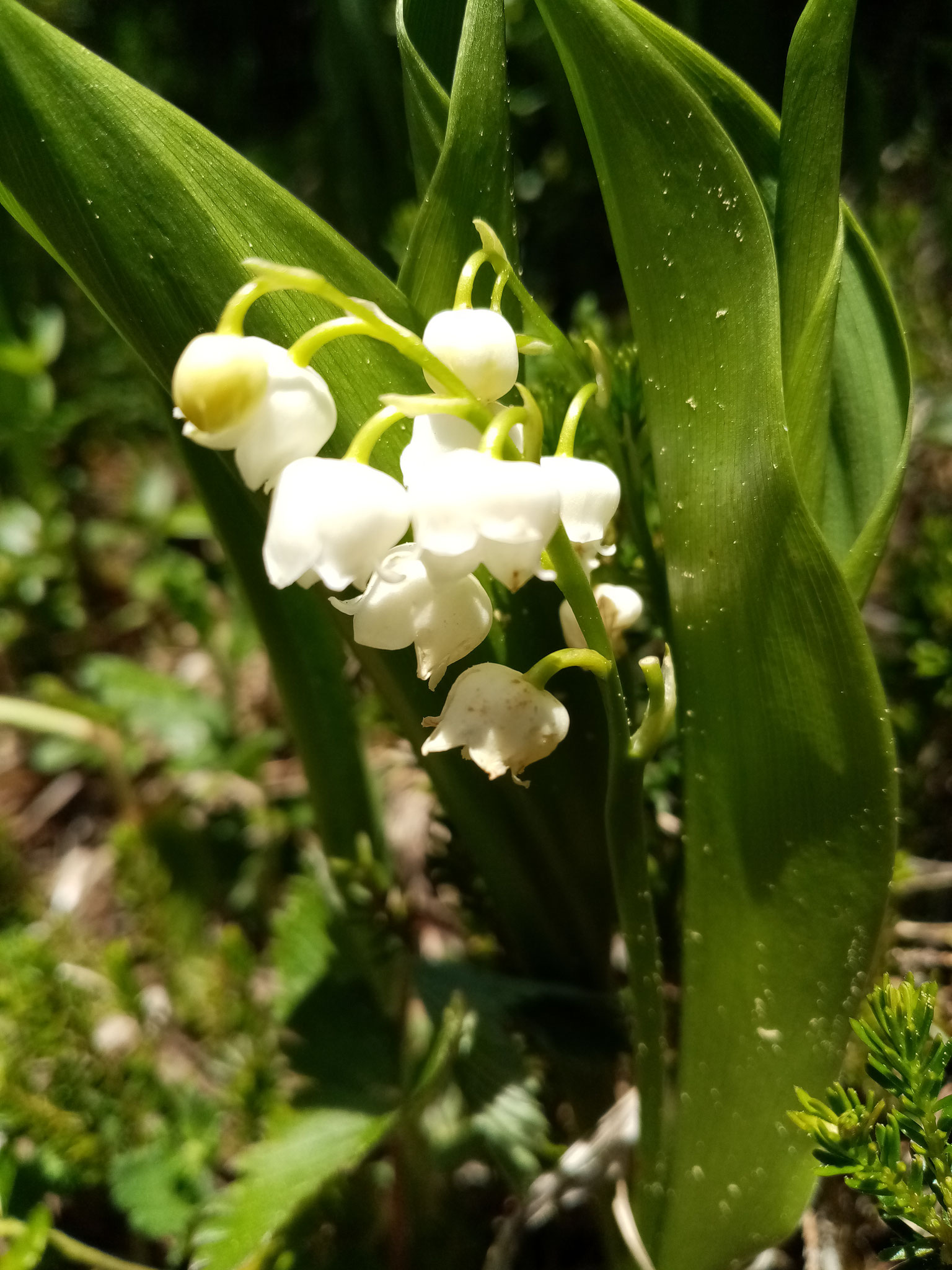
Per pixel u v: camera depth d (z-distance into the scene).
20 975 0.12
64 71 0.07
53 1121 0.11
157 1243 0.12
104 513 0.25
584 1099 0.11
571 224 0.22
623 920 0.08
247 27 0.32
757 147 0.09
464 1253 0.12
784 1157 0.08
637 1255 0.09
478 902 0.12
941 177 0.20
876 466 0.09
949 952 0.12
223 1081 0.13
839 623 0.07
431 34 0.10
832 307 0.08
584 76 0.07
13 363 0.20
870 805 0.08
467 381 0.07
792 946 0.08
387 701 0.10
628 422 0.11
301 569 0.06
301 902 0.13
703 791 0.08
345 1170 0.09
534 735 0.07
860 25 0.23
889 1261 0.10
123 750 0.18
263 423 0.06
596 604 0.07
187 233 0.08
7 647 0.22
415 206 0.15
